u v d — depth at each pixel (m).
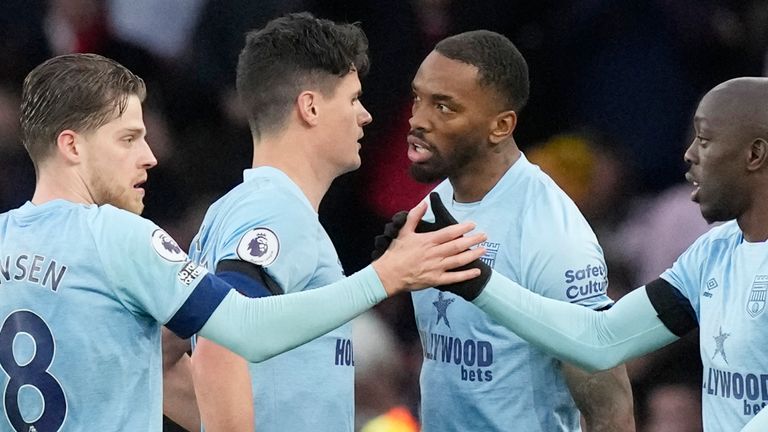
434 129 18.83
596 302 18.61
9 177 31.02
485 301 17.53
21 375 15.23
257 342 15.38
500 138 19.05
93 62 15.66
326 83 17.80
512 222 18.98
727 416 17.08
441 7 32.16
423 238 16.00
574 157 32.66
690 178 17.55
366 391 27.84
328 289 15.63
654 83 32.72
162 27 32.44
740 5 33.16
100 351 15.18
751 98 17.08
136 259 15.18
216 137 31.69
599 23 32.75
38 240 15.34
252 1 32.22
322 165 17.98
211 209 17.94
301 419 17.41
